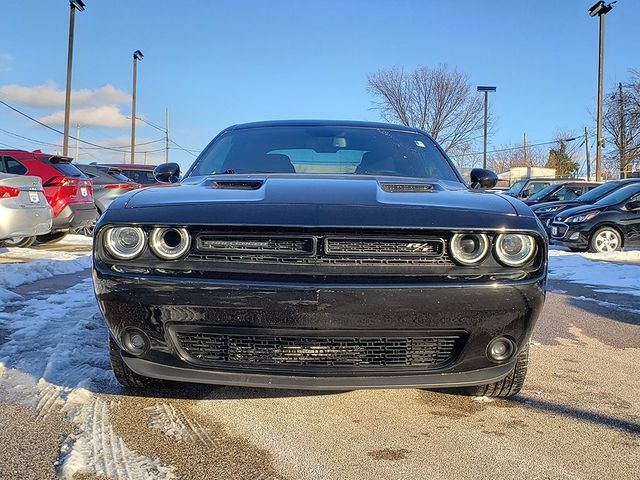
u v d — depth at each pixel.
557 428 2.83
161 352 2.63
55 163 10.60
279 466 2.41
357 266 2.53
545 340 4.59
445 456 2.52
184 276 2.54
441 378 2.60
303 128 4.48
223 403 3.05
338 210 2.61
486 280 2.53
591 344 4.47
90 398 3.07
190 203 2.71
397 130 4.57
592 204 12.05
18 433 2.64
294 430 2.76
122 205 2.77
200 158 4.26
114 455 2.46
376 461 2.47
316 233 2.53
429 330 2.54
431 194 2.97
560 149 62.88
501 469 2.41
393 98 37.50
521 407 3.09
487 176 4.09
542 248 2.62
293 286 2.46
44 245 11.37
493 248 2.58
